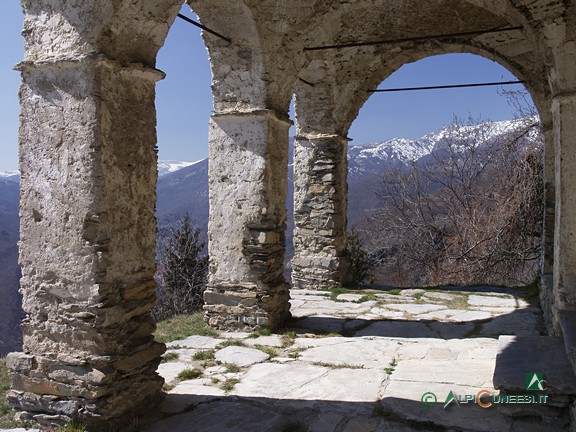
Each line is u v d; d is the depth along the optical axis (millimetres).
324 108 9219
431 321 6809
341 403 3846
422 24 8141
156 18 3555
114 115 3352
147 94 3646
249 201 6148
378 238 19188
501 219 14969
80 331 3309
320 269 9469
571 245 4156
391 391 4035
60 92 3311
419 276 18000
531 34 4512
